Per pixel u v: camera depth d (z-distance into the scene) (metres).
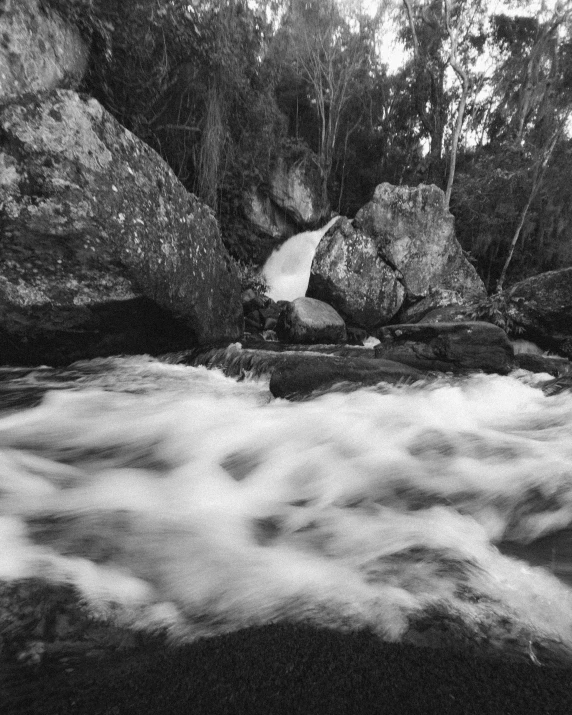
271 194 14.32
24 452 3.02
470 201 14.16
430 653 1.28
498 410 4.29
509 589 1.62
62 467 2.79
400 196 11.12
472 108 18.00
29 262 4.85
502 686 1.17
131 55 7.07
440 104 17.55
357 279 10.61
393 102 17.94
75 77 6.18
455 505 2.35
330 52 16.03
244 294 10.08
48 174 4.74
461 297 10.98
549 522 2.17
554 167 13.49
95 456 2.99
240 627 1.38
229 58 8.94
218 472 2.78
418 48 16.91
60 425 3.58
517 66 15.96
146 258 5.46
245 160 11.80
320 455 3.02
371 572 1.69
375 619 1.42
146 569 1.69
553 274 8.46
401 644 1.31
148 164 5.86
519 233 14.37
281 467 2.85
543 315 8.34
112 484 2.54
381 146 18.44
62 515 2.10
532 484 2.54
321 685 1.16
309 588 1.59
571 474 2.65
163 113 8.81
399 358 6.06
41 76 5.43
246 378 5.34
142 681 1.16
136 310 5.53
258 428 3.49
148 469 2.80
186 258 6.22
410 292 11.06
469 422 3.84
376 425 3.57
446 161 17.83
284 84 16.61
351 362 4.75
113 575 1.63
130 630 1.35
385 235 11.05
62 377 5.00
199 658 1.24
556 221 13.81
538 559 1.86
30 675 1.17
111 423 3.62
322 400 4.29
